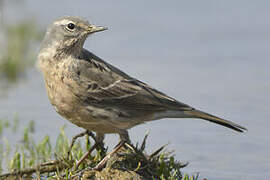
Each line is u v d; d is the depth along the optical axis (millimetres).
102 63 11180
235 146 13352
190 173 11812
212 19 25141
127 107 11023
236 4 27188
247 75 18797
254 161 12523
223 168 12109
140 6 26734
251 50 21422
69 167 11055
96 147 11234
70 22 10750
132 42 22391
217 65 19891
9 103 16359
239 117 15211
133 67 19469
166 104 11086
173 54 21125
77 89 10594
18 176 11078
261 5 26984
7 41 20938
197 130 14625
